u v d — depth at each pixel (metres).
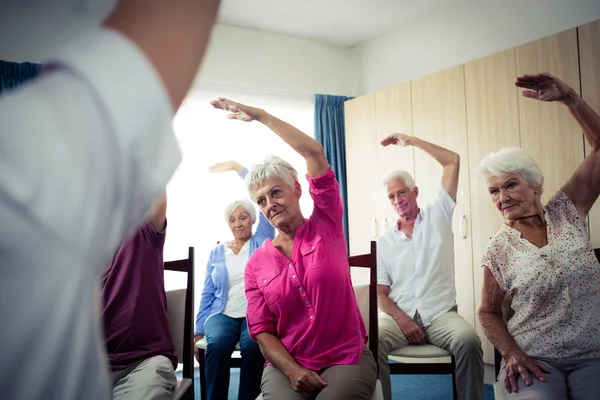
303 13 4.05
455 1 3.88
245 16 4.09
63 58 0.16
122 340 1.69
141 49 0.17
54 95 0.15
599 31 2.59
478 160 3.22
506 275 1.94
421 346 2.48
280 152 4.44
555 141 2.80
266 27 4.35
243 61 4.33
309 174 1.72
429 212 2.86
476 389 2.28
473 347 2.29
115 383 1.61
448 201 2.90
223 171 3.92
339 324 1.61
